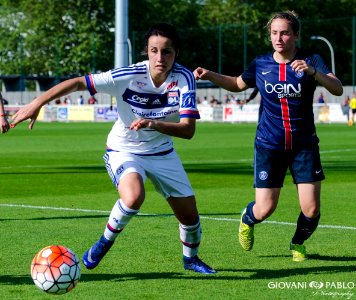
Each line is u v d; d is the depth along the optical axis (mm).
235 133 78812
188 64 148750
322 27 161000
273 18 16422
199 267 16141
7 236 20297
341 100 122875
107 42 153375
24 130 87250
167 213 24469
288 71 16406
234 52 150750
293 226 21953
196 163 44906
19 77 148500
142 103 15250
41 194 29875
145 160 15594
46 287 13336
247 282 15320
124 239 19781
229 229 21484
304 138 16656
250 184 33656
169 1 169500
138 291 14586
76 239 19891
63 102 136625
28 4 157875
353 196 29234
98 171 39531
